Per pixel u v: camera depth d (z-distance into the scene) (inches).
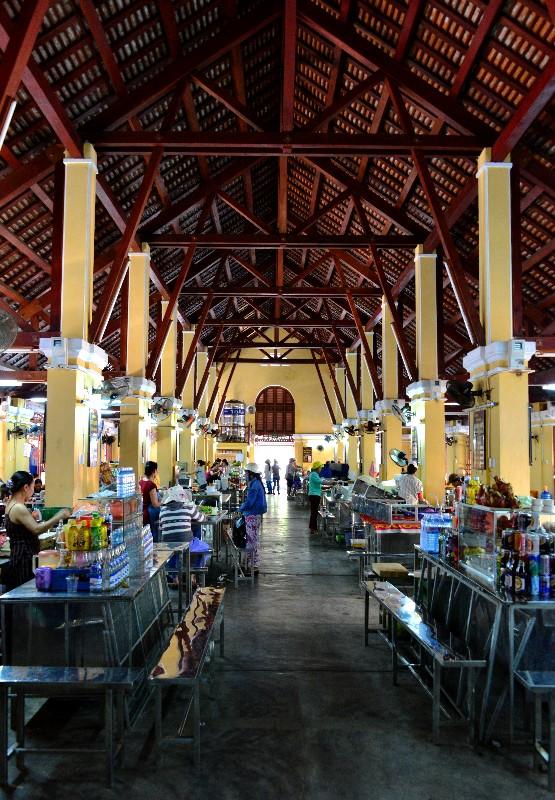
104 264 405.1
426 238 411.8
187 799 113.0
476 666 132.2
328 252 572.7
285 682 169.3
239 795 114.3
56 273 283.9
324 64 351.6
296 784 118.0
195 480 581.6
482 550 155.1
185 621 164.7
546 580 137.3
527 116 253.9
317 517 546.3
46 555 170.6
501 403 263.1
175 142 299.9
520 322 278.8
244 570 323.6
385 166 396.5
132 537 170.9
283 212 525.0
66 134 271.7
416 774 122.0
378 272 422.6
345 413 834.2
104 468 372.5
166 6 265.3
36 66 239.3
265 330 1144.8
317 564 354.3
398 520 305.1
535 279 389.7
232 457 1080.8
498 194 285.9
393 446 543.8
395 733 139.2
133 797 113.9
